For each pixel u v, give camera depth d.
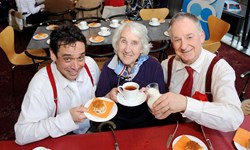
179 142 1.04
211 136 1.09
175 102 1.05
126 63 1.48
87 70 1.42
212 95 1.28
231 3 4.33
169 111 1.06
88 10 3.83
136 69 1.53
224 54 4.05
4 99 2.86
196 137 1.08
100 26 3.25
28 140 1.06
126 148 1.02
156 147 1.02
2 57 3.93
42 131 1.06
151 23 3.27
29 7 4.04
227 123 1.04
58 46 1.12
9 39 2.81
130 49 1.43
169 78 1.52
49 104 1.26
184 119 1.39
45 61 2.79
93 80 1.48
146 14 3.82
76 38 1.12
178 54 1.31
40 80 1.23
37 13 4.14
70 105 1.34
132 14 4.66
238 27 4.13
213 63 1.29
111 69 1.55
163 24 3.31
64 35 1.11
